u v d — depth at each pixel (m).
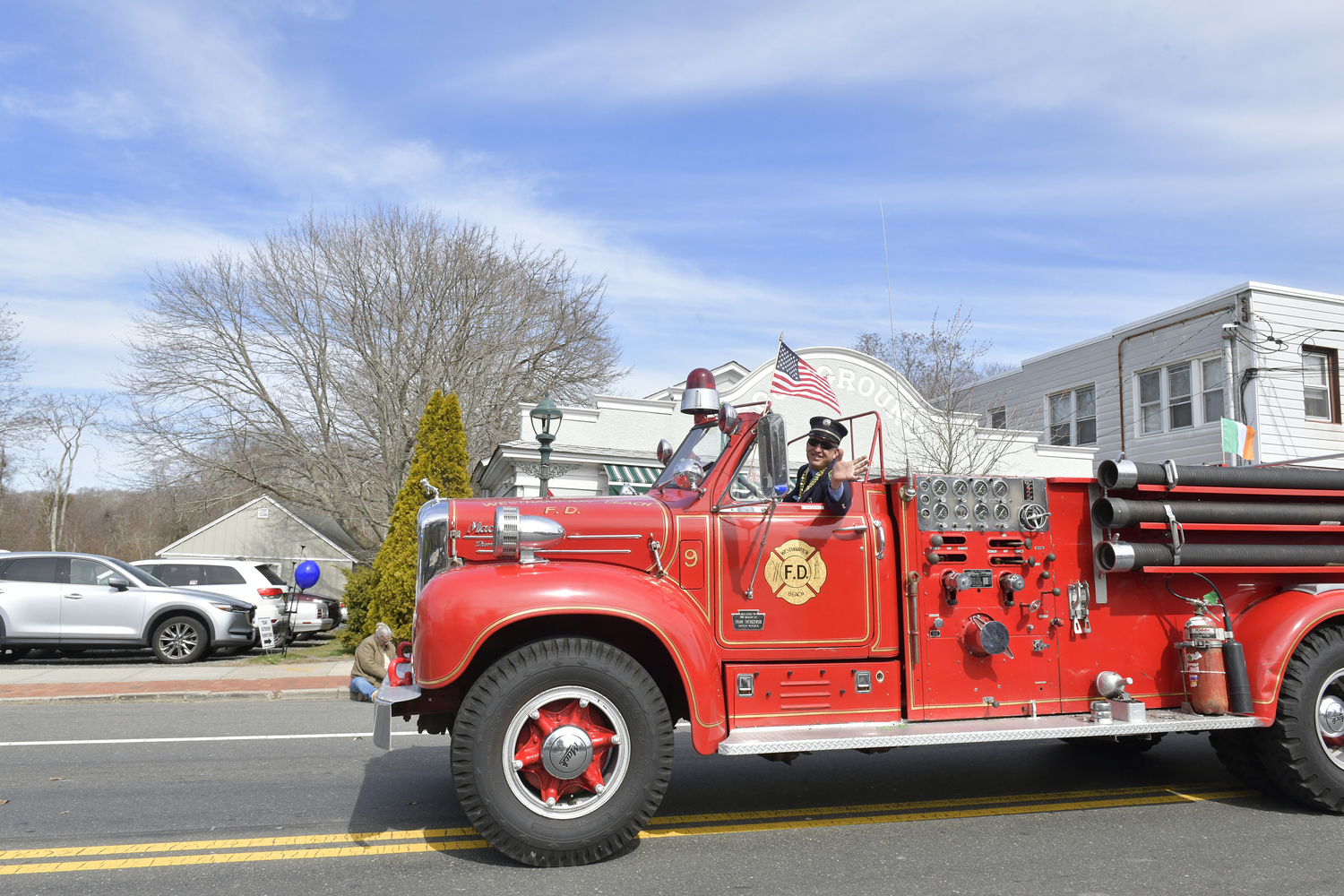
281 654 15.27
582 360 28.86
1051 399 21.20
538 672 3.88
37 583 13.38
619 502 4.59
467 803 3.84
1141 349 18.67
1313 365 16.73
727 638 4.39
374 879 3.76
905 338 22.97
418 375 25.50
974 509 4.68
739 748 3.98
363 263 25.23
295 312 24.59
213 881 3.75
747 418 4.67
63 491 47.78
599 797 3.91
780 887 3.63
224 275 24.27
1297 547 5.03
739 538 4.46
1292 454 16.19
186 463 24.06
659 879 3.73
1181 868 3.85
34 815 4.82
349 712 9.16
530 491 15.15
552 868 3.88
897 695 4.50
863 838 4.32
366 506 24.56
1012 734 4.28
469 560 4.52
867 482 4.71
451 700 4.25
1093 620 4.79
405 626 13.95
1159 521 4.78
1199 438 17.30
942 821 4.62
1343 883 3.66
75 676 11.89
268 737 7.43
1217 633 4.72
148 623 13.64
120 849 4.19
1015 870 3.84
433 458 14.80
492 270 26.42
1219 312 16.86
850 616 4.50
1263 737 4.77
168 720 8.48
